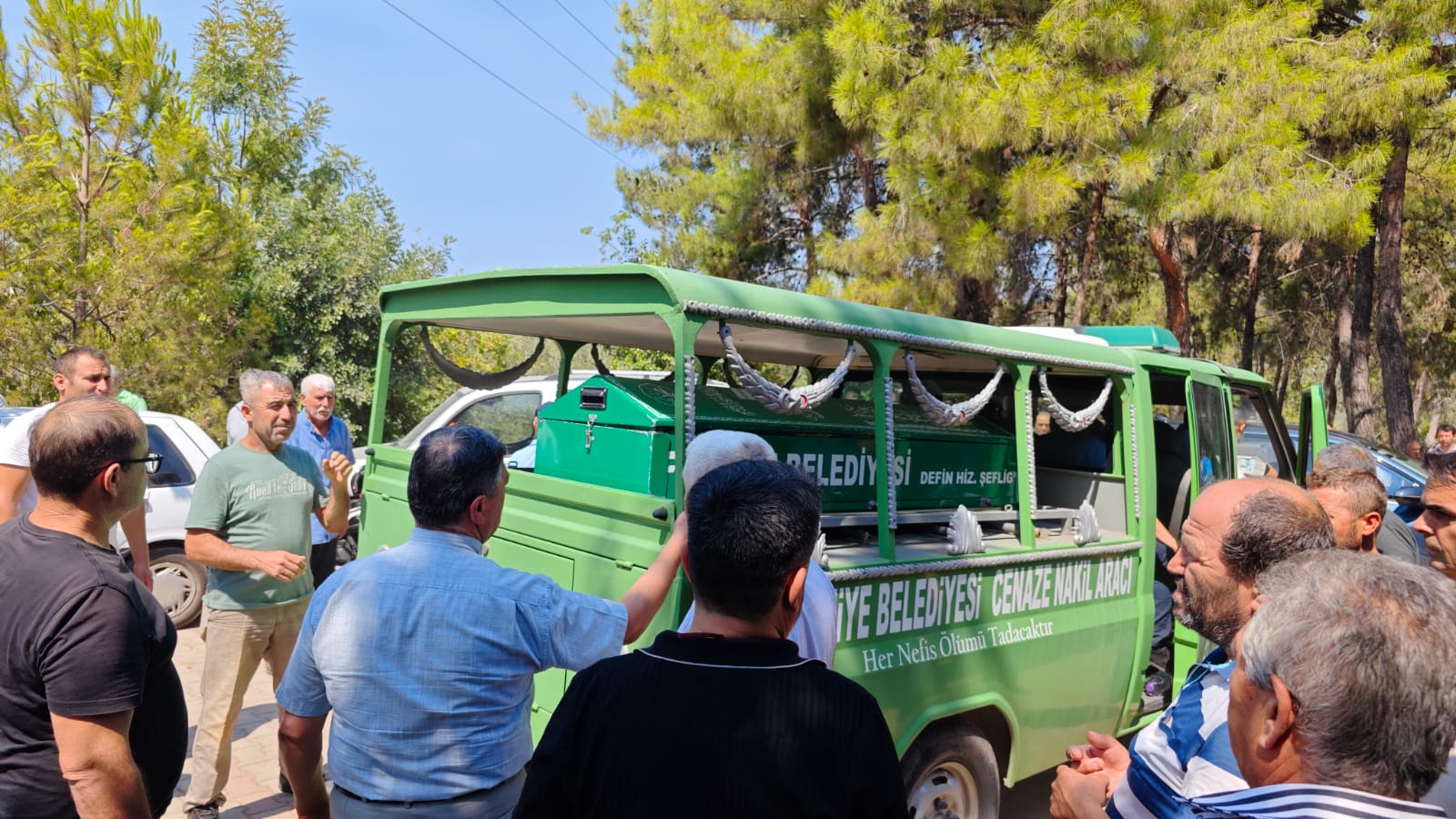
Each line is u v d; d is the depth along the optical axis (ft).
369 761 7.18
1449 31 36.42
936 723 11.17
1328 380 75.72
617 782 5.29
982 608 11.50
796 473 5.97
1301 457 18.25
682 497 8.87
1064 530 13.70
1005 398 15.19
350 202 68.33
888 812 5.30
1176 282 42.60
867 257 38.68
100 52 39.27
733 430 10.48
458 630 7.17
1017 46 34.71
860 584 10.07
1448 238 71.51
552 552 10.48
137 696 6.82
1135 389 13.98
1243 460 20.52
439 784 7.16
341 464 13.38
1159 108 37.70
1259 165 32.76
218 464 12.63
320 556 19.33
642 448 10.20
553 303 10.33
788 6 41.91
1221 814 4.54
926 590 10.81
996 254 35.14
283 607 13.00
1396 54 34.55
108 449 7.25
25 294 36.70
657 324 11.43
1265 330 89.25
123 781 6.68
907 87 34.40
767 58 42.86
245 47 70.49
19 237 36.88
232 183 51.08
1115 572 13.55
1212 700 6.25
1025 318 52.75
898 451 11.96
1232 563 6.77
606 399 10.74
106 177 40.16
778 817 5.15
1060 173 33.06
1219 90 33.27
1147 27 32.71
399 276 70.08
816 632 8.26
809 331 9.81
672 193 56.24
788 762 5.18
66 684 6.49
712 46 45.27
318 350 60.03
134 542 13.64
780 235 57.88
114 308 38.42
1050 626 12.40
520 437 23.81
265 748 16.47
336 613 7.35
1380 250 50.29
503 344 45.68
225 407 41.32
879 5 34.86
